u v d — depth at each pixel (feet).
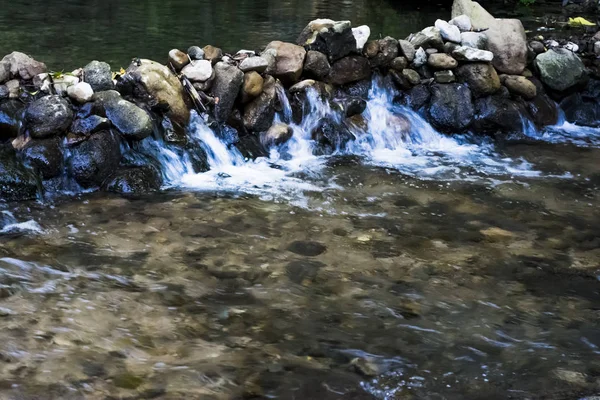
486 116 21.50
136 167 16.65
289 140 19.47
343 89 20.92
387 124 20.74
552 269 13.37
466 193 17.13
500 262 13.56
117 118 16.61
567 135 22.16
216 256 13.33
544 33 28.02
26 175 15.33
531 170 19.01
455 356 10.58
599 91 23.59
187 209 15.40
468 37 22.24
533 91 22.31
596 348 10.89
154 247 13.57
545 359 10.57
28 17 27.66
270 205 15.89
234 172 17.93
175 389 9.58
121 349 10.42
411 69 21.63
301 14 31.19
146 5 31.22
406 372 10.16
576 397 9.70
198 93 18.39
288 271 12.89
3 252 13.07
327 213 15.57
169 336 10.80
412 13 33.04
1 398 9.21
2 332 10.66
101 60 21.70
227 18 29.37
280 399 9.50
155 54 22.81
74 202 15.46
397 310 11.76
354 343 10.81
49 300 11.60
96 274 12.48
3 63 16.51
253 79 19.02
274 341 10.78
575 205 16.62
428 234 14.69
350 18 30.96
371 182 17.63
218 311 11.53
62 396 9.34
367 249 13.88
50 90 16.52
